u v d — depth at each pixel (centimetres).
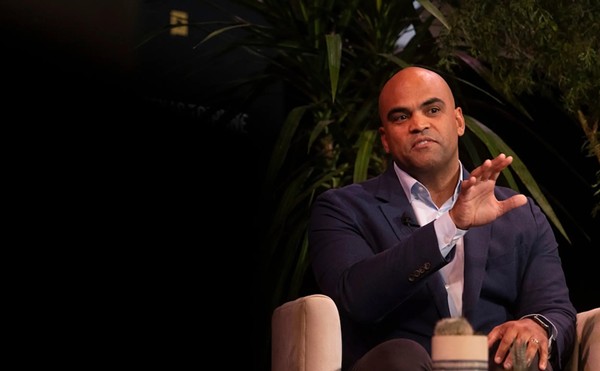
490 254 487
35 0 744
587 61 636
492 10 671
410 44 734
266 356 763
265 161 841
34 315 745
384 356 403
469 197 412
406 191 504
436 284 473
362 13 763
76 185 766
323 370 417
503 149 673
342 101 739
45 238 752
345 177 738
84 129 768
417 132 491
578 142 777
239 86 763
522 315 483
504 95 729
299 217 721
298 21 742
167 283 806
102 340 776
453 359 294
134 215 791
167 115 807
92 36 771
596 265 767
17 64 737
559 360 447
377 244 490
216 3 843
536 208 516
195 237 817
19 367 736
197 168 818
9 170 736
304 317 423
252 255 828
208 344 824
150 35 734
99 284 776
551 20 650
